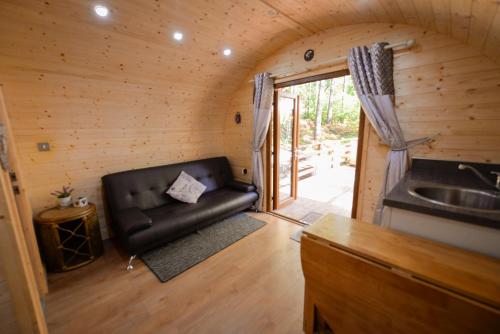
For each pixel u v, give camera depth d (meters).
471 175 1.88
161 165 3.30
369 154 2.47
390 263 1.09
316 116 9.27
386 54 2.15
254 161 3.55
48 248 2.11
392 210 1.41
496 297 0.86
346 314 1.27
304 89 9.80
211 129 3.91
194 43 2.52
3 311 0.94
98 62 2.25
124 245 2.29
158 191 3.03
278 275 2.12
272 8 2.15
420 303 1.00
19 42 1.80
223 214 3.06
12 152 1.57
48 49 1.94
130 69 2.49
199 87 3.27
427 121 2.06
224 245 2.63
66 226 2.31
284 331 1.55
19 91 2.03
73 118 2.43
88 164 2.64
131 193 2.79
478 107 1.83
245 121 3.73
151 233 2.30
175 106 3.25
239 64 3.21
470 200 1.57
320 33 2.67
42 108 2.20
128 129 2.91
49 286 1.99
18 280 0.95
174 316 1.67
